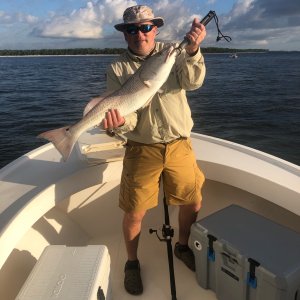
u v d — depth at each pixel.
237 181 2.61
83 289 1.72
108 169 2.69
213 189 2.95
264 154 2.87
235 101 18.28
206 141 3.24
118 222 3.01
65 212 2.83
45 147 3.13
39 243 2.46
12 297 2.04
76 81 31.48
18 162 2.83
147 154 2.24
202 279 2.33
